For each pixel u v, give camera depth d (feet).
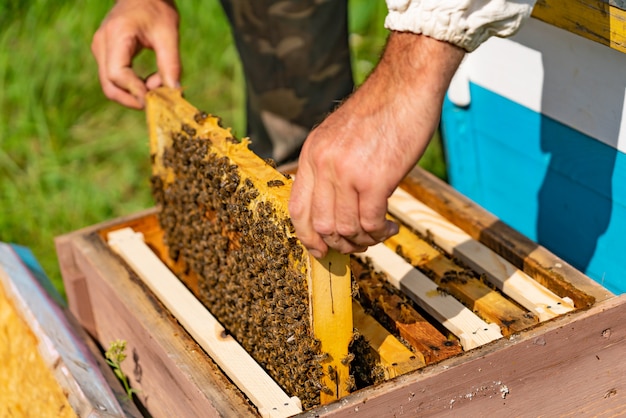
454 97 7.07
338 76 7.89
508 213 7.14
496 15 3.85
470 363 4.51
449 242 5.84
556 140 6.27
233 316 5.70
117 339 6.09
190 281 6.57
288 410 4.50
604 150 5.85
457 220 6.17
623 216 5.87
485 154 7.14
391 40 4.00
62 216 9.87
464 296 5.43
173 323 5.38
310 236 4.08
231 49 12.23
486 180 7.27
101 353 6.50
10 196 10.12
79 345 5.75
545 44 6.04
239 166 4.98
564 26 5.41
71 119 11.50
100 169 10.75
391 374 4.89
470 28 3.83
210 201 5.49
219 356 5.01
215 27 12.37
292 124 8.08
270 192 4.64
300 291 4.60
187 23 12.39
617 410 5.17
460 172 7.55
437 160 10.03
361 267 5.86
